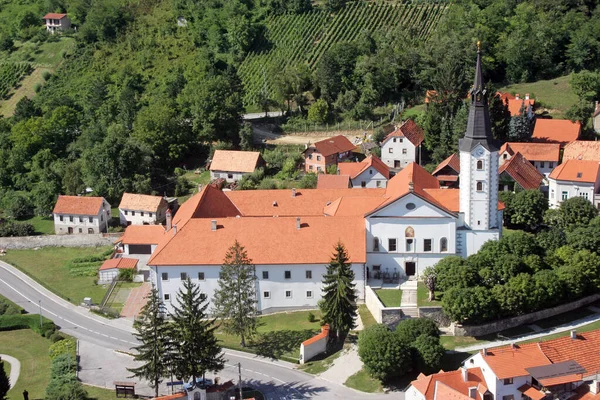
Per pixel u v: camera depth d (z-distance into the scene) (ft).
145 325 380.17
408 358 362.74
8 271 568.00
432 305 406.82
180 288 445.37
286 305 445.37
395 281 447.01
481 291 391.04
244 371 393.50
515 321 398.42
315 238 447.42
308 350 399.44
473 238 443.73
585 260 414.41
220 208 495.82
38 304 504.02
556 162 597.11
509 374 323.16
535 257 420.36
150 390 389.60
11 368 428.56
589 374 327.67
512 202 515.09
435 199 460.55
